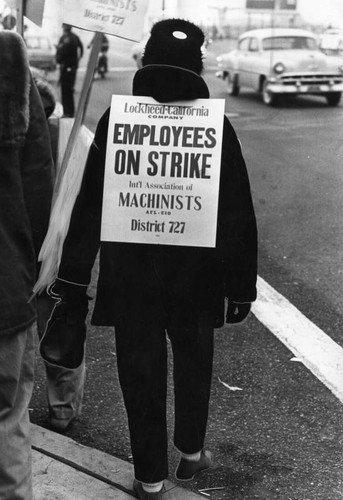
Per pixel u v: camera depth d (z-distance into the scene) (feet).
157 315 9.87
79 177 9.62
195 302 9.84
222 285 9.98
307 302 18.26
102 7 9.34
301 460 11.84
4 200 8.36
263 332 16.47
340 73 53.83
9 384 8.54
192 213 9.59
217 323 10.18
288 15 63.00
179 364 10.15
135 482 10.57
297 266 20.79
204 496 10.84
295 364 14.99
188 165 9.55
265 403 13.53
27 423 8.91
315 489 11.11
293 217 25.53
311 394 13.85
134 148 9.57
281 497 10.91
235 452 12.01
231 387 14.08
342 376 14.52
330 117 48.80
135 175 9.57
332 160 34.88
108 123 9.61
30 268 8.70
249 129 44.39
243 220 9.69
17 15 11.09
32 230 8.84
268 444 12.26
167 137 9.55
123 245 9.70
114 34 9.41
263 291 18.90
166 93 9.50
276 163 34.30
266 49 56.08
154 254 9.68
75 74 50.62
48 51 63.16
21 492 8.75
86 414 13.08
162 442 10.18
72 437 12.35
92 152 9.68
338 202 27.40
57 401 12.23
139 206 9.61
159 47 9.48
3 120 8.24
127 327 9.89
